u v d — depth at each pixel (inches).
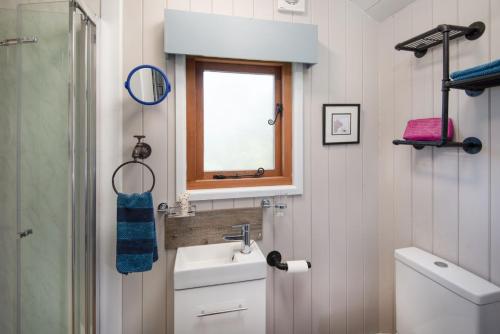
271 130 57.0
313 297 57.5
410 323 47.0
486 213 39.9
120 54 46.3
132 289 48.5
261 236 53.4
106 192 46.3
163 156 48.9
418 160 51.6
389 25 57.1
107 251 46.5
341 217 58.7
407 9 52.8
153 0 48.0
